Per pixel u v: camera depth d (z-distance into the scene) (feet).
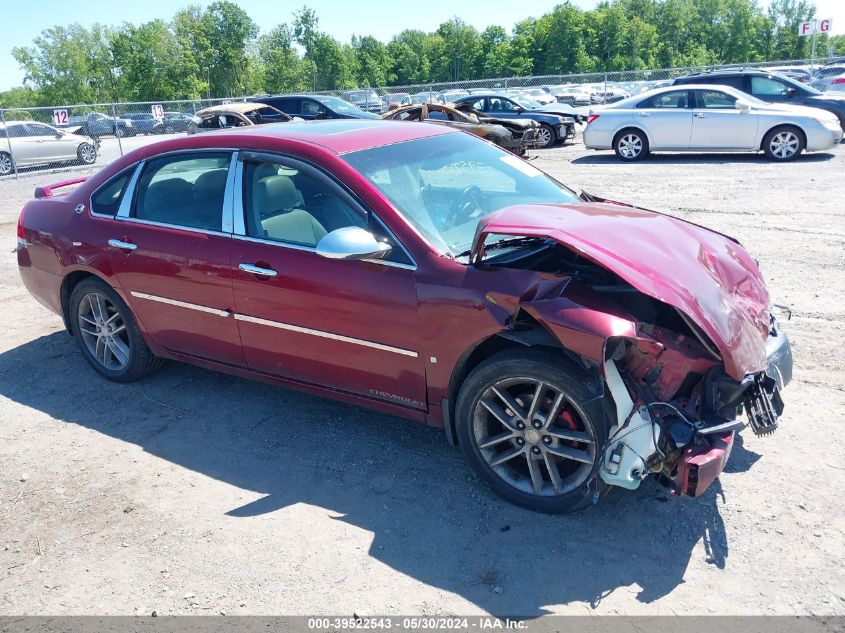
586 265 10.91
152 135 93.76
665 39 359.87
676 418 9.63
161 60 253.03
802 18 338.95
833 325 16.99
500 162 14.19
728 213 29.40
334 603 9.02
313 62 282.97
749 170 41.11
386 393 11.82
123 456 12.91
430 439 12.98
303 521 10.73
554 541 9.96
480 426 10.73
